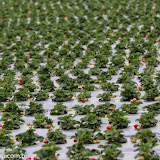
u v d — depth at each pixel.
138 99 12.90
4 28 26.77
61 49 19.11
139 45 19.58
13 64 18.52
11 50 20.83
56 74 16.28
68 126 10.72
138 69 15.88
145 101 12.73
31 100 13.57
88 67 17.14
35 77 16.36
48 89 14.23
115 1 33.50
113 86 14.02
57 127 11.05
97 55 17.91
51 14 29.67
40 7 33.38
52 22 27.30
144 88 13.84
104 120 11.27
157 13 27.94
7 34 24.16
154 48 18.34
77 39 22.12
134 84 14.20
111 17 27.14
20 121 11.72
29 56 19.50
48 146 8.69
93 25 25.25
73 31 23.86
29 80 15.52
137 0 33.31
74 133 10.46
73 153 8.89
